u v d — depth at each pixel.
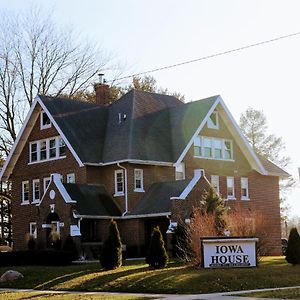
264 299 20.77
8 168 51.12
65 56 70.75
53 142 47.53
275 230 52.56
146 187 44.59
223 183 49.28
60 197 41.12
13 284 31.31
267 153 80.88
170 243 39.09
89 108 49.25
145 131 46.59
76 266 34.75
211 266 29.42
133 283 26.64
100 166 45.34
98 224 42.69
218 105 49.28
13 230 50.34
